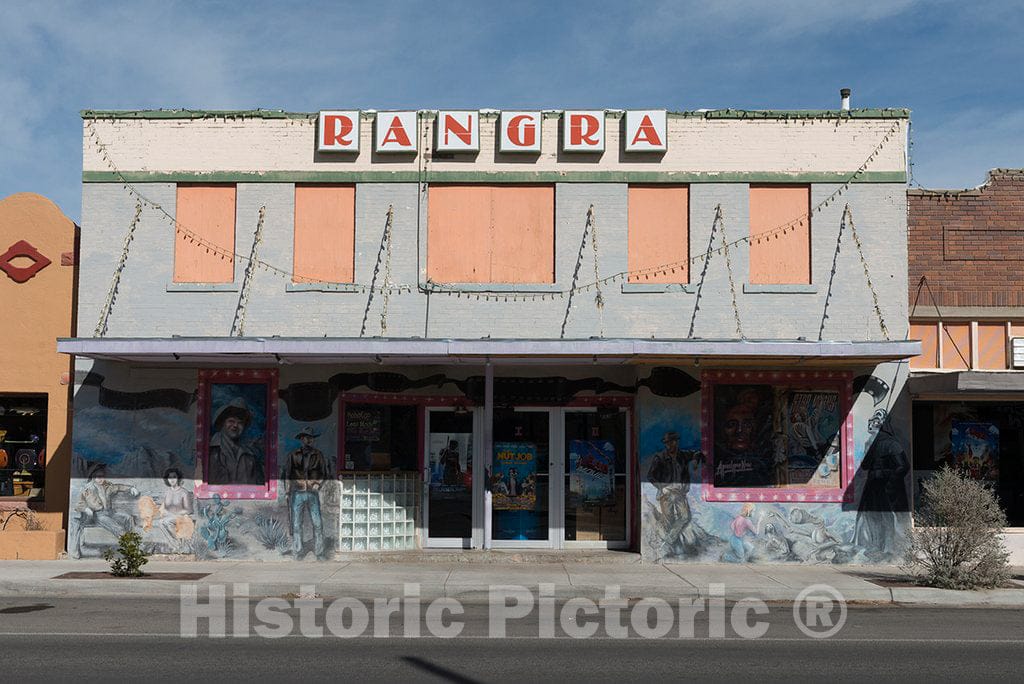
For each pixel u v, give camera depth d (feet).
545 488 59.41
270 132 58.23
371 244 57.62
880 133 57.98
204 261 57.98
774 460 56.85
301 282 57.41
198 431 57.00
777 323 57.11
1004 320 58.29
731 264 57.36
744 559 56.24
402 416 59.16
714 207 57.72
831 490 56.59
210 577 50.31
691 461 56.49
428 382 58.34
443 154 58.08
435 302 57.41
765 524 56.39
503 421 59.67
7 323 61.05
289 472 56.80
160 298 57.52
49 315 61.05
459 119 57.77
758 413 57.16
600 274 57.31
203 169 58.08
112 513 56.75
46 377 60.80
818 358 52.75
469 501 59.47
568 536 59.21
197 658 31.81
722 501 56.44
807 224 57.82
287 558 56.44
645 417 56.80
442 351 50.65
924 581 49.65
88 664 30.78
